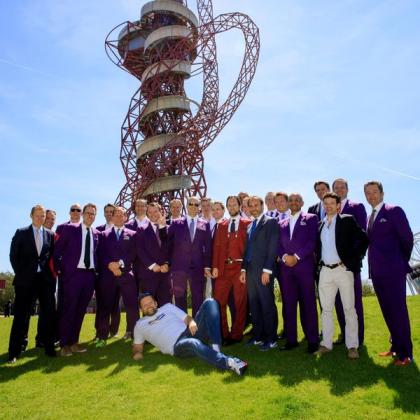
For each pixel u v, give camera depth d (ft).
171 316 27.81
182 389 20.86
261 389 20.17
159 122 151.74
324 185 33.50
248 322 39.29
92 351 31.48
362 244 24.89
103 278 34.50
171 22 169.78
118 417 18.06
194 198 34.32
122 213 35.86
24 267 30.58
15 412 19.33
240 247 31.71
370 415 16.65
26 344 34.01
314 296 27.40
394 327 24.06
